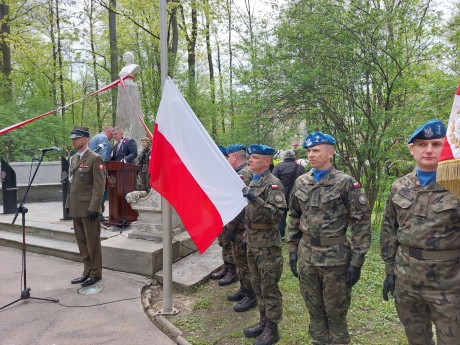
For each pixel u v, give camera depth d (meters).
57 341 3.18
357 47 6.28
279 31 6.47
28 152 12.83
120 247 4.80
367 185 6.86
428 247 2.06
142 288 4.31
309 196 2.74
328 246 2.63
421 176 2.19
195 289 4.27
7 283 4.48
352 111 6.68
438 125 2.09
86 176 4.36
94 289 4.27
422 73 6.59
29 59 15.33
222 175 3.11
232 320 3.55
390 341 3.15
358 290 4.28
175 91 3.36
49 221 6.67
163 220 3.60
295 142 8.14
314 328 2.84
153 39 13.92
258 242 3.05
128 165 5.99
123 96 7.22
